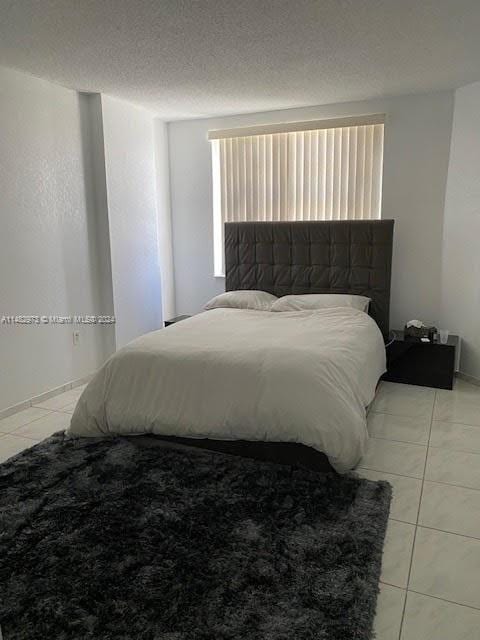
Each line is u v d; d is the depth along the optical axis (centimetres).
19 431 314
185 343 287
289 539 196
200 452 273
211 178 495
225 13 241
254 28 260
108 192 408
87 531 202
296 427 236
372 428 310
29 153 344
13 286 339
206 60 310
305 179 452
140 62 313
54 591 170
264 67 325
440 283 422
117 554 188
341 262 435
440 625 157
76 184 389
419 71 339
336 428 232
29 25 253
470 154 377
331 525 205
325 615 158
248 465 257
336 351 272
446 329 420
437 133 400
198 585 171
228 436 253
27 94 338
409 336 404
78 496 229
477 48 294
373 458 270
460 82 368
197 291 526
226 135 470
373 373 310
